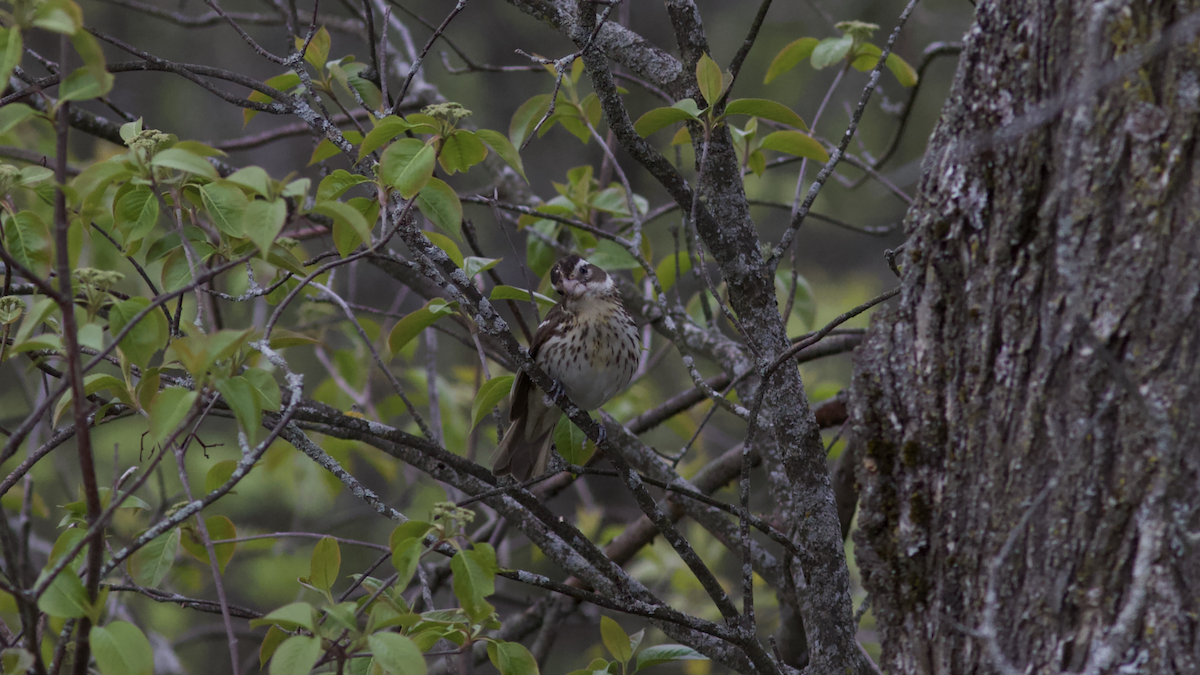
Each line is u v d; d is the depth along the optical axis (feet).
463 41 69.56
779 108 20.56
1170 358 13.64
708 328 32.04
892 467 16.35
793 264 25.08
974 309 15.55
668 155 48.91
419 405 39.11
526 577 18.83
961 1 61.31
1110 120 13.93
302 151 71.46
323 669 22.18
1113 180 13.97
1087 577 14.21
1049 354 14.65
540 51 71.10
